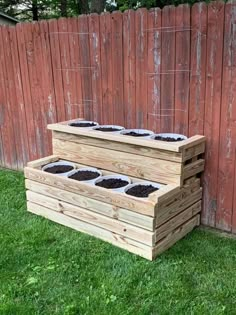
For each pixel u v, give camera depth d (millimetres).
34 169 3049
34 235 2744
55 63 3568
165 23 2721
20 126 4203
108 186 2725
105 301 1984
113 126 3211
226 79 2537
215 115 2658
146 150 2676
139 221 2400
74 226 2844
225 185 2748
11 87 4109
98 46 3178
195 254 2461
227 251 2496
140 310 1913
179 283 2137
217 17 2465
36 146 4105
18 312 1929
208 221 2916
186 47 2668
